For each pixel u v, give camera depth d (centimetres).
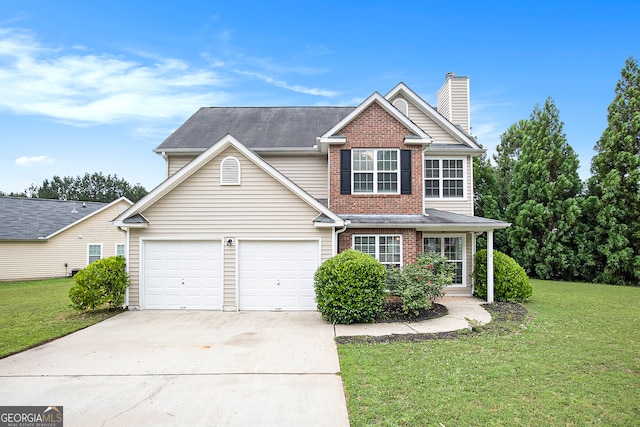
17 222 2705
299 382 588
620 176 2012
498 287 1338
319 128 1616
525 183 2381
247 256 1177
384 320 1022
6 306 1280
